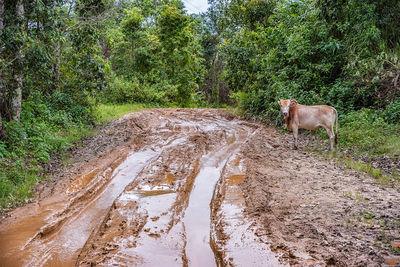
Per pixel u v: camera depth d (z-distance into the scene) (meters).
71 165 7.40
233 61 15.80
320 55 11.76
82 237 4.38
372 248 3.61
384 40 10.49
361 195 5.25
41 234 4.34
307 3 13.02
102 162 7.60
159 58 26.52
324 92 11.17
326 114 8.27
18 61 7.73
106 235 4.27
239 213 4.78
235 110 16.92
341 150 8.18
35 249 4.00
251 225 4.36
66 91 12.91
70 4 11.02
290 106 8.70
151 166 7.30
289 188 5.73
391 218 4.34
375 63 10.05
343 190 5.52
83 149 8.91
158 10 29.52
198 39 33.84
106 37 19.12
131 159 8.15
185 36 26.61
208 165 7.65
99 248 3.96
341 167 6.92
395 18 10.52
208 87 39.44
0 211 5.03
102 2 12.79
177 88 26.92
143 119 14.28
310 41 11.91
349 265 3.30
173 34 26.25
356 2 10.48
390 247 3.60
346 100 10.78
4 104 8.31
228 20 21.27
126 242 4.07
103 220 4.89
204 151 9.00
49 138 8.70
